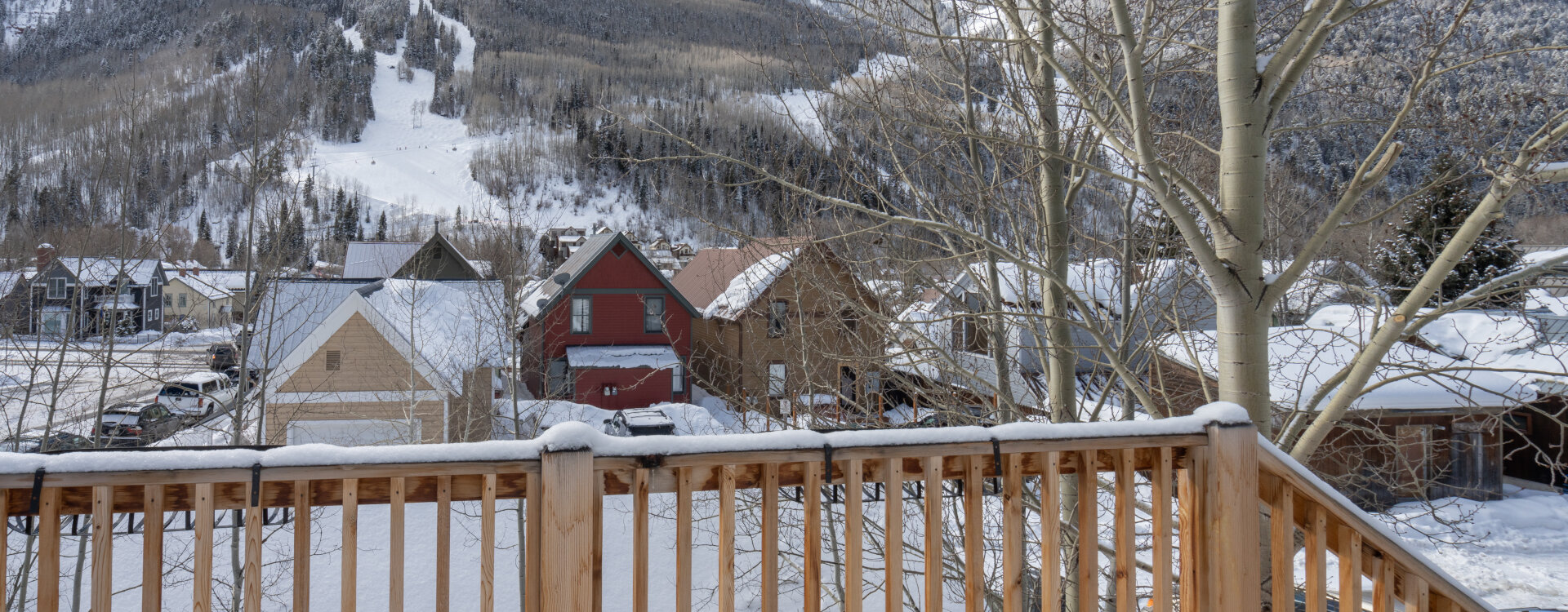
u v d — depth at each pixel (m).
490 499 2.49
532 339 23.36
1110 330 6.76
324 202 123.19
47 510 2.28
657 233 48.84
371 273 37.59
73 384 13.77
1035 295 8.03
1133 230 6.72
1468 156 4.14
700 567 8.65
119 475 2.28
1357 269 7.36
